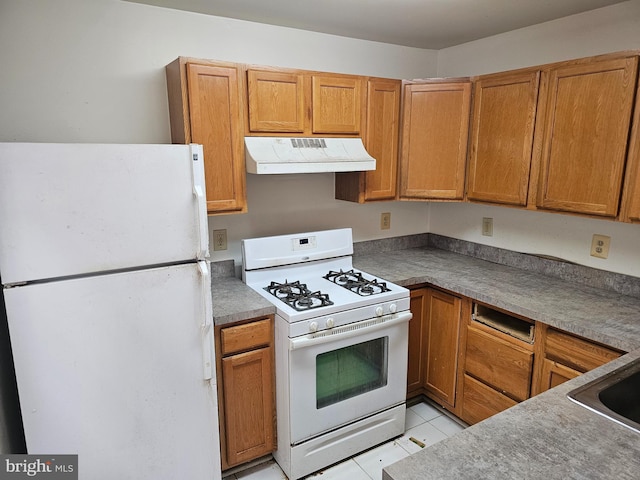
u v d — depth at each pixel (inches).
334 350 79.4
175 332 61.3
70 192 52.1
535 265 97.4
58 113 74.5
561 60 87.6
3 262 50.1
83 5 73.6
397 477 34.3
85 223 53.5
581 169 74.2
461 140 95.0
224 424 77.0
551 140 78.3
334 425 82.1
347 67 102.1
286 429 78.9
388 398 88.4
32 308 52.1
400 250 120.0
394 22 89.0
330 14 83.4
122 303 57.1
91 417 57.8
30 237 50.9
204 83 74.7
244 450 80.2
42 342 53.3
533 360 76.7
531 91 80.4
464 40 104.3
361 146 92.5
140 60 79.6
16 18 69.3
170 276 59.6
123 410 59.7
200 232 60.9
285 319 74.2
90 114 77.0
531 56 93.0
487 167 91.1
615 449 37.4
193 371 63.7
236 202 81.4
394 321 83.7
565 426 40.8
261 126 81.1
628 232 80.7
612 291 83.6
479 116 91.4
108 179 54.0
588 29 82.4
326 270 99.4
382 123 95.9
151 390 61.1
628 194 68.4
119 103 79.1
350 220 111.2
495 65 100.7
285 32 92.7
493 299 80.7
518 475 34.3
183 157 58.4
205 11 81.7
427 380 101.3
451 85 93.7
